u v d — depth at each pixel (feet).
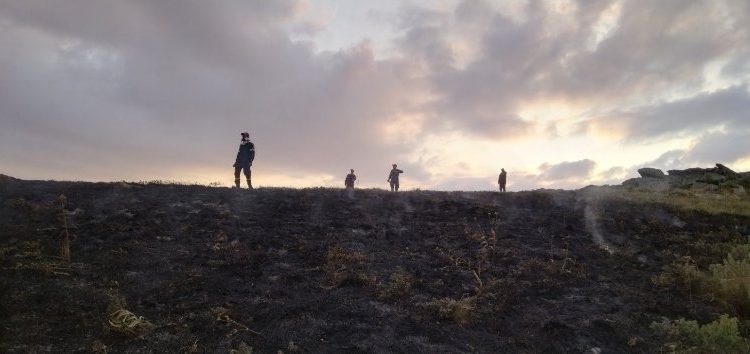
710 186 69.77
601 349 25.95
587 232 43.06
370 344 24.94
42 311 24.99
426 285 31.89
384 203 48.44
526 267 35.29
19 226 33.99
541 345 26.05
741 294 30.37
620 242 41.04
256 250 35.09
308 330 25.81
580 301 31.17
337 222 41.86
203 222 38.88
